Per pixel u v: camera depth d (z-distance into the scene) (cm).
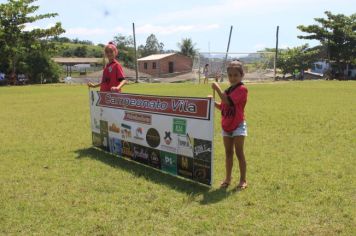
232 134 623
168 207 545
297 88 3130
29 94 2867
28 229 488
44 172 721
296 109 1602
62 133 1121
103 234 472
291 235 460
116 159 818
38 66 5516
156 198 581
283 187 618
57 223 502
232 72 617
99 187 631
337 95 2327
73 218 515
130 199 579
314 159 781
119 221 506
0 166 764
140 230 480
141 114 760
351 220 493
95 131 923
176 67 7556
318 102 1897
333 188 605
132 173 709
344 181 639
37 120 1406
